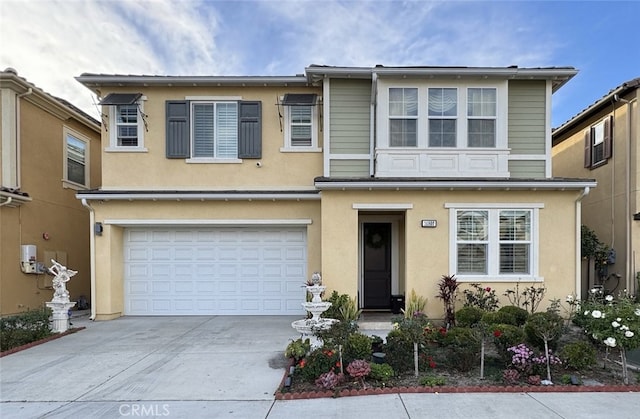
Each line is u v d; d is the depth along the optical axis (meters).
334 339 5.18
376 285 10.06
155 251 10.02
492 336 5.66
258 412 4.24
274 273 9.98
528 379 4.95
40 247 10.59
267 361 6.07
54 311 8.05
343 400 4.52
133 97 9.67
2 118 9.62
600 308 5.50
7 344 6.79
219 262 10.00
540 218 8.52
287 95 9.91
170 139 9.89
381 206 8.52
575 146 12.80
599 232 11.38
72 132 12.00
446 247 8.51
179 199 9.59
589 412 4.14
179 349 6.77
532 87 9.64
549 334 5.19
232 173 9.95
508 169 9.48
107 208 9.67
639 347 4.95
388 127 9.12
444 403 4.38
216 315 9.91
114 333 8.00
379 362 5.48
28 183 10.19
